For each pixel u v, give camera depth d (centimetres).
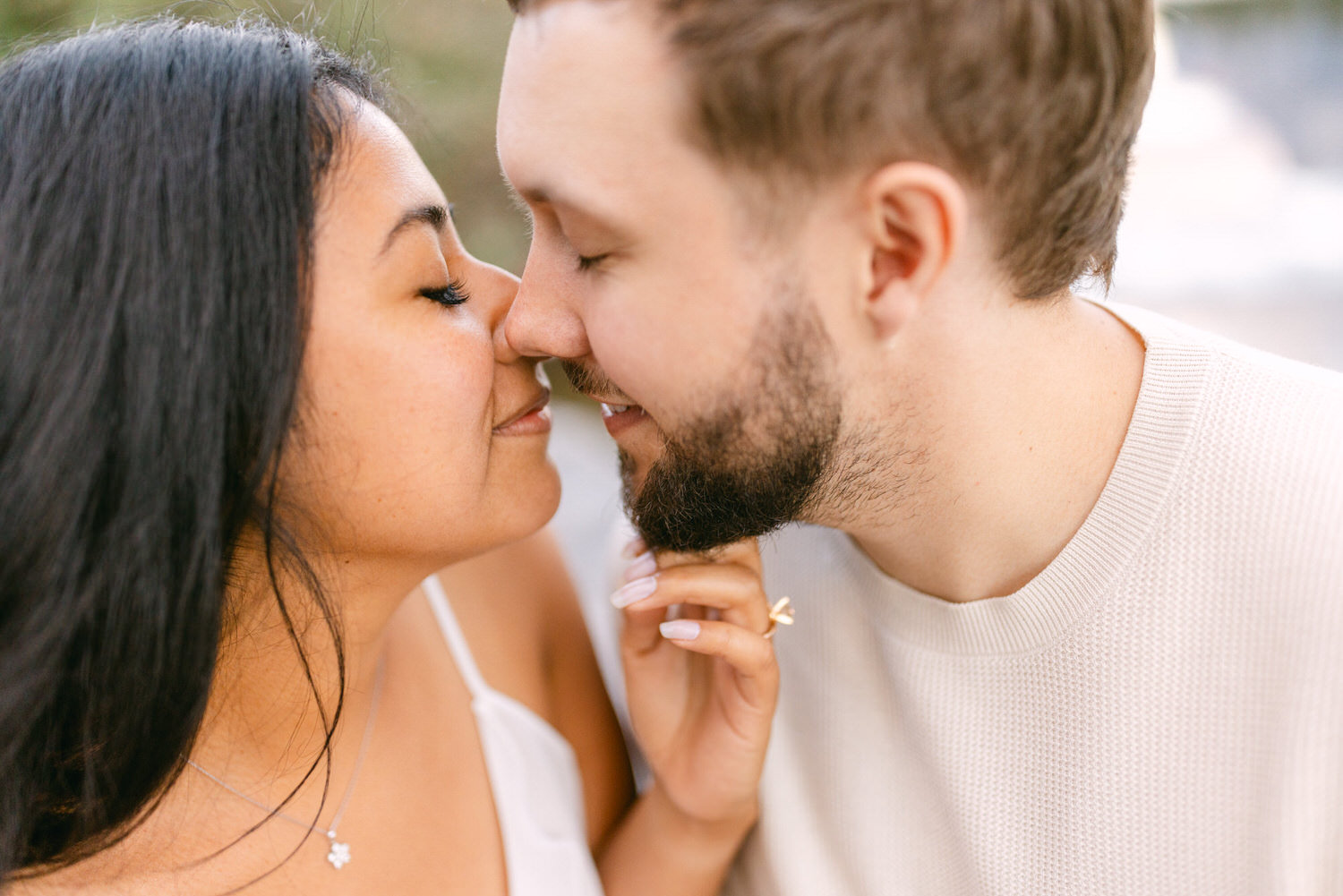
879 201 101
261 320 99
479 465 116
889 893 142
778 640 152
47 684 101
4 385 97
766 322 107
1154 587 116
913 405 113
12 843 105
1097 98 104
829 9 94
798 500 117
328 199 104
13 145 100
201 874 114
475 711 144
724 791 140
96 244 97
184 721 105
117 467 98
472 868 132
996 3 96
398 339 108
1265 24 1008
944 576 127
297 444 106
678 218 103
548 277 115
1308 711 110
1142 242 779
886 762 141
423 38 348
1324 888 113
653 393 113
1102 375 118
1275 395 114
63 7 218
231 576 111
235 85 102
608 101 99
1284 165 868
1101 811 122
